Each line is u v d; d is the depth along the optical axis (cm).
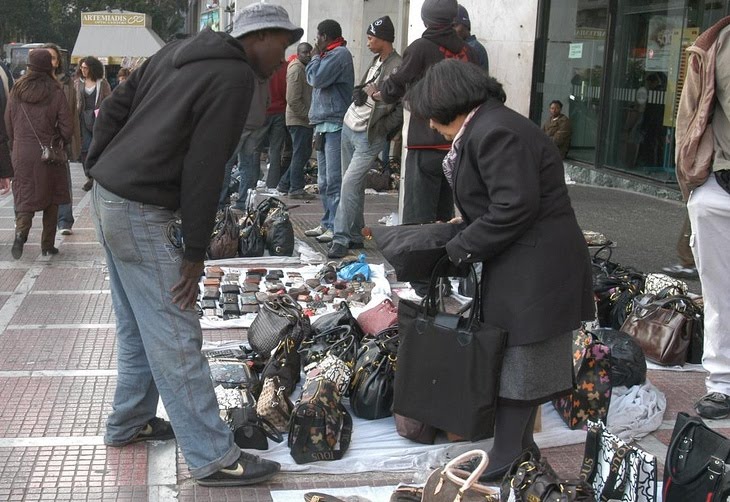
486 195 356
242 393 441
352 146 826
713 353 478
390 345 461
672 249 912
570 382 381
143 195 352
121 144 356
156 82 357
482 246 346
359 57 1611
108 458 408
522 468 325
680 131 473
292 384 462
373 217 1070
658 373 546
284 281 723
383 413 450
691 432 332
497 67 764
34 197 808
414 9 810
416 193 661
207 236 347
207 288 683
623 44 1468
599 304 620
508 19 757
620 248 912
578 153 1630
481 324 365
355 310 644
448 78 359
